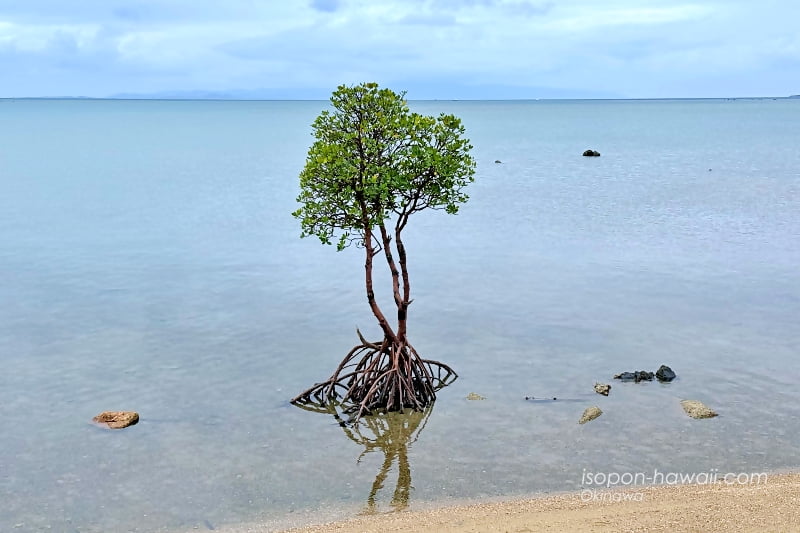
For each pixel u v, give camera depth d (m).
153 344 32.50
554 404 25.80
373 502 19.41
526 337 32.97
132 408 25.83
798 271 44.59
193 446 22.97
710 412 24.41
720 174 98.69
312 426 24.52
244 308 38.03
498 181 93.94
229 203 76.25
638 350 31.06
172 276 44.94
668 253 50.22
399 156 24.12
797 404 25.25
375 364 26.16
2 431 23.92
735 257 48.66
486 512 18.34
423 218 66.94
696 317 35.59
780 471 20.41
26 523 18.55
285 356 30.97
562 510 18.16
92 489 20.28
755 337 32.50
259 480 20.77
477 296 39.78
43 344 32.56
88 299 39.81
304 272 45.88
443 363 28.72
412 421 24.77
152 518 18.75
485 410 25.48
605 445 22.52
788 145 151.25
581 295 39.78
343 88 23.81
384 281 43.38
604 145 157.38
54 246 53.84
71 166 114.94
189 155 135.88
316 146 24.25
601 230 59.25
